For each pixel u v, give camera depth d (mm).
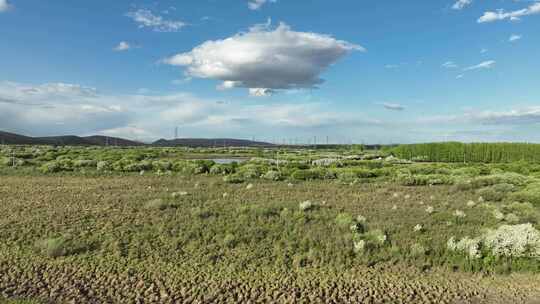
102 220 17969
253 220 18344
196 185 31844
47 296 10758
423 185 35500
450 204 24188
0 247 14117
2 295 10742
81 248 13992
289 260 13469
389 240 15516
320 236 15828
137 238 15242
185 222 17625
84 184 32344
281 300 10812
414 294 11328
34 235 15430
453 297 11188
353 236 15562
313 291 11352
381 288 11656
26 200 23234
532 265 13125
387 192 29719
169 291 11172
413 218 19531
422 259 13672
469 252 13766
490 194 27000
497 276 12633
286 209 20312
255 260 13414
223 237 15484
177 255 13695
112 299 10672
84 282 11609
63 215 18781
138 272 12336
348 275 12484
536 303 10852
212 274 12305
